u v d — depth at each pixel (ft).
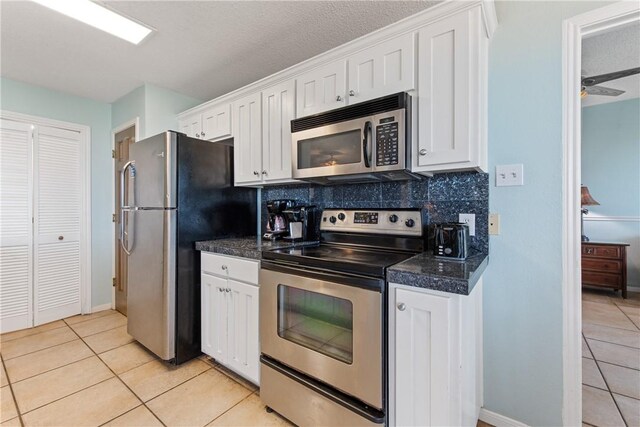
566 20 4.41
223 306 6.35
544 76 4.57
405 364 3.83
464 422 3.71
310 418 4.72
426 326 3.68
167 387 5.99
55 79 8.80
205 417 5.16
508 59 4.83
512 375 4.89
